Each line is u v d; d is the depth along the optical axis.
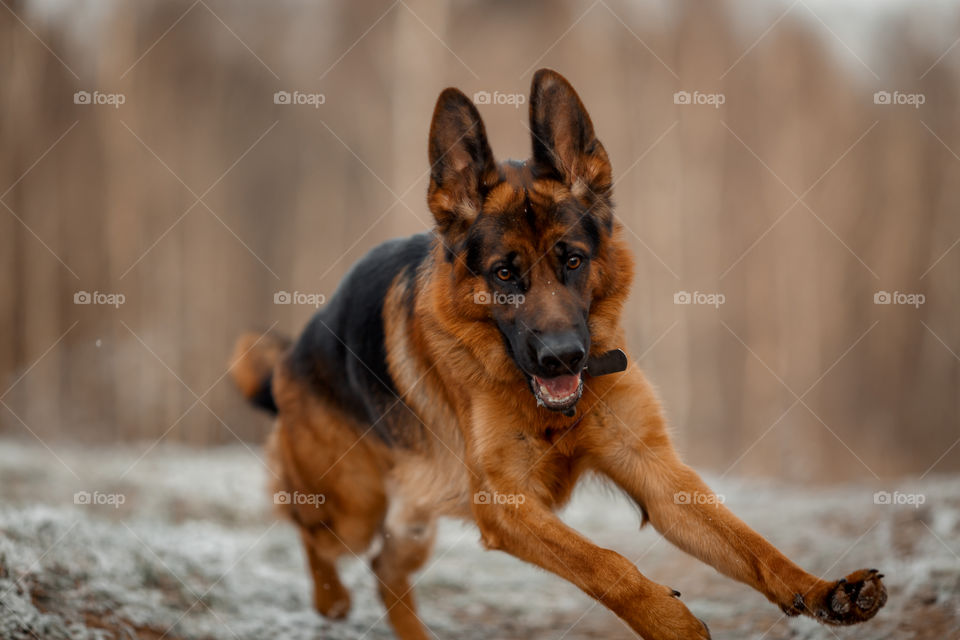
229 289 21.44
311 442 5.11
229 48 22.38
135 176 20.00
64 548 4.65
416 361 4.39
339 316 4.96
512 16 21.06
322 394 5.02
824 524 6.72
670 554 6.90
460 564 6.92
